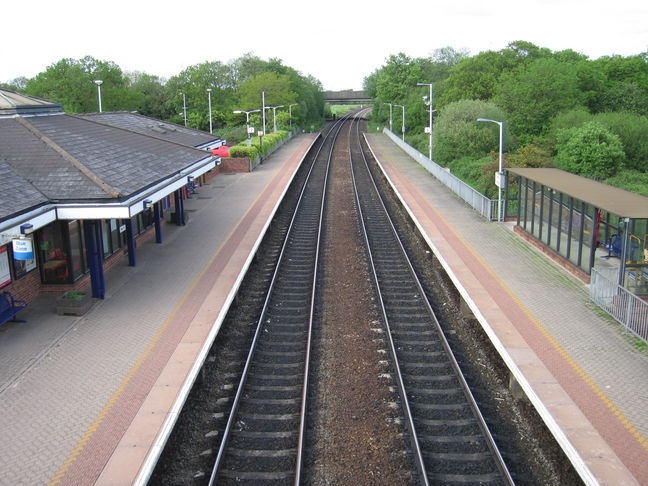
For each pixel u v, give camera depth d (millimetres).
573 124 41719
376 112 91438
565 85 46438
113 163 17250
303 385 11781
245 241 21984
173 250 20812
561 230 18875
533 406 11133
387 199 33562
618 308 13875
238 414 10938
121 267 18797
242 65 94062
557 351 12414
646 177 35875
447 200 30109
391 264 20609
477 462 9555
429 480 9055
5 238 12148
